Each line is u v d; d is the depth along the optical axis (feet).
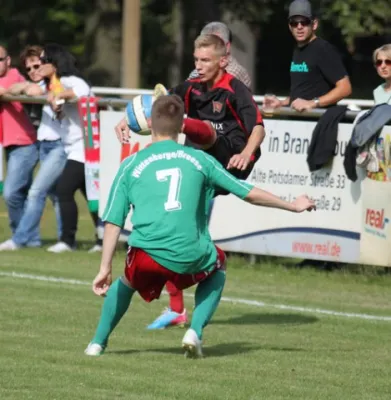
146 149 43.83
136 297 62.28
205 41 50.88
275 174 71.46
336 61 70.54
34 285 64.28
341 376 43.27
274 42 235.81
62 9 224.12
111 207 43.37
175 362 44.78
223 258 44.91
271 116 73.92
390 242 67.00
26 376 41.63
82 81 77.61
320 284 68.54
